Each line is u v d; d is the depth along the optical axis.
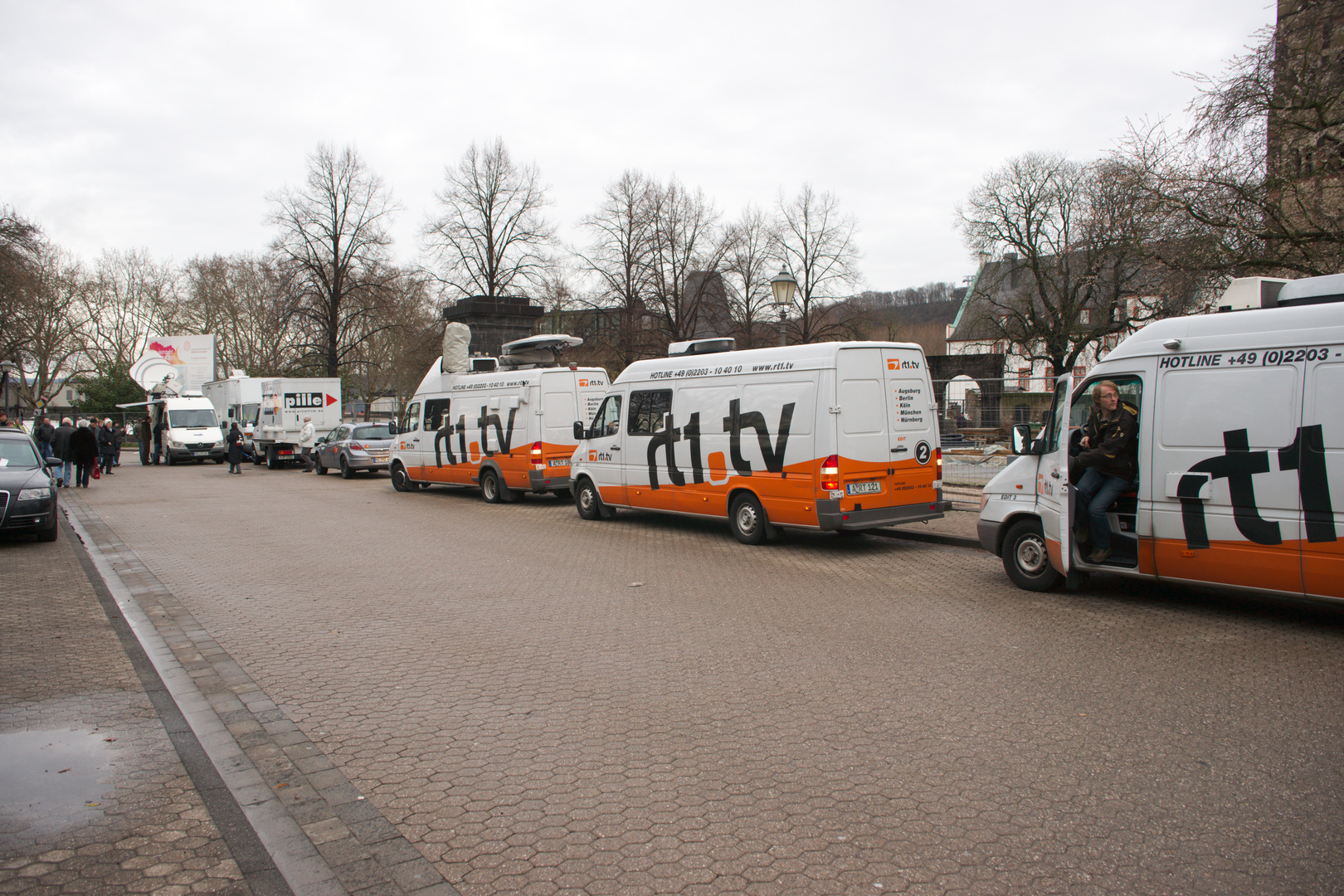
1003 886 2.97
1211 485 6.79
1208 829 3.37
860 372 10.51
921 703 4.98
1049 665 5.70
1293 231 13.66
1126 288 32.09
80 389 61.12
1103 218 30.33
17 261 35.25
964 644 6.26
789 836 3.38
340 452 25.62
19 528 12.09
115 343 64.62
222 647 6.65
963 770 4.00
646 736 4.54
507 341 28.62
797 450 10.62
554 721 4.80
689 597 8.15
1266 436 6.51
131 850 3.37
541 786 3.92
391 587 8.91
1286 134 13.92
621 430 13.48
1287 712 4.73
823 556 10.45
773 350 11.11
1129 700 4.96
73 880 3.12
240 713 5.06
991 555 10.31
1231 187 13.84
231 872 3.19
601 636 6.68
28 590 9.01
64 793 3.93
